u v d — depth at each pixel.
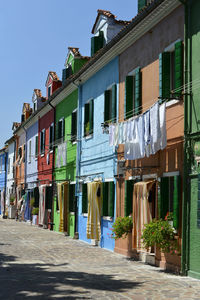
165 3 11.59
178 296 7.99
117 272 10.88
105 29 19.64
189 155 10.62
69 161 23.02
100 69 18.30
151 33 13.25
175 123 11.41
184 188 10.65
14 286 8.84
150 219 12.29
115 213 15.74
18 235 21.89
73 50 24.42
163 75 12.04
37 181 30.62
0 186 50.75
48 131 28.78
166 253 11.60
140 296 7.96
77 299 7.61
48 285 8.97
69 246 17.19
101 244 17.09
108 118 17.25
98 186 17.28
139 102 13.80
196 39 10.58
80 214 20.39
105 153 17.19
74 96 22.53
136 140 12.20
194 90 10.56
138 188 12.91
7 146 47.50
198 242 10.02
